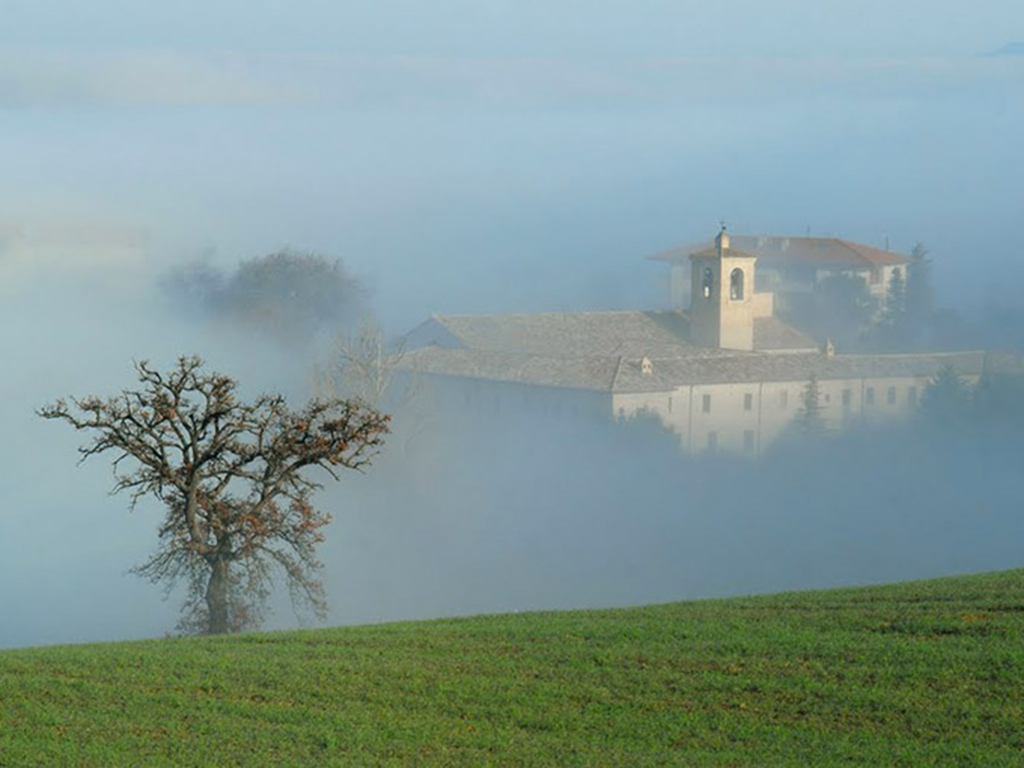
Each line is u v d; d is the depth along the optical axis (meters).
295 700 48.31
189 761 42.50
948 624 55.41
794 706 46.84
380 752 43.31
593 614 63.88
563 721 45.97
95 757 42.69
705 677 49.84
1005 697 46.59
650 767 41.75
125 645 58.97
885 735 44.16
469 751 43.34
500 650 54.62
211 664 52.56
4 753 42.84
